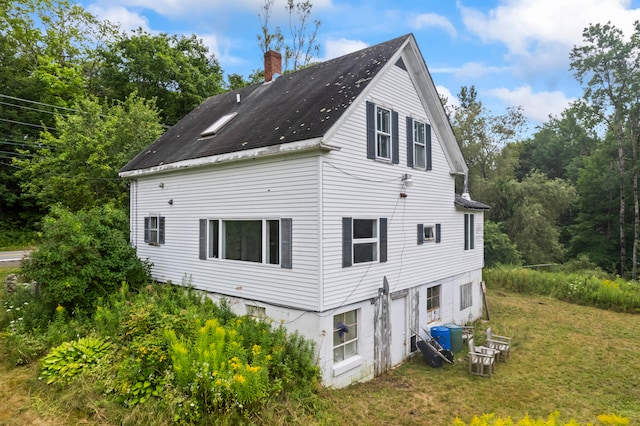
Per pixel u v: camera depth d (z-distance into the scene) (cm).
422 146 1225
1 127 2661
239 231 1029
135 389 675
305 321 863
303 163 868
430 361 1056
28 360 841
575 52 3002
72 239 1052
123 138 1880
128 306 974
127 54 2895
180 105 3078
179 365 660
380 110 1038
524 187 3097
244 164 1002
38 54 2861
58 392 716
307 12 3228
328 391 825
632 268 2922
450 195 1384
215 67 3506
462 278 1463
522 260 2909
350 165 917
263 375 692
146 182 1346
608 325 1441
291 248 891
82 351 806
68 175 1820
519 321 1497
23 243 2727
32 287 1207
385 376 991
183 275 1193
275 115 1091
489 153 3412
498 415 789
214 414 623
